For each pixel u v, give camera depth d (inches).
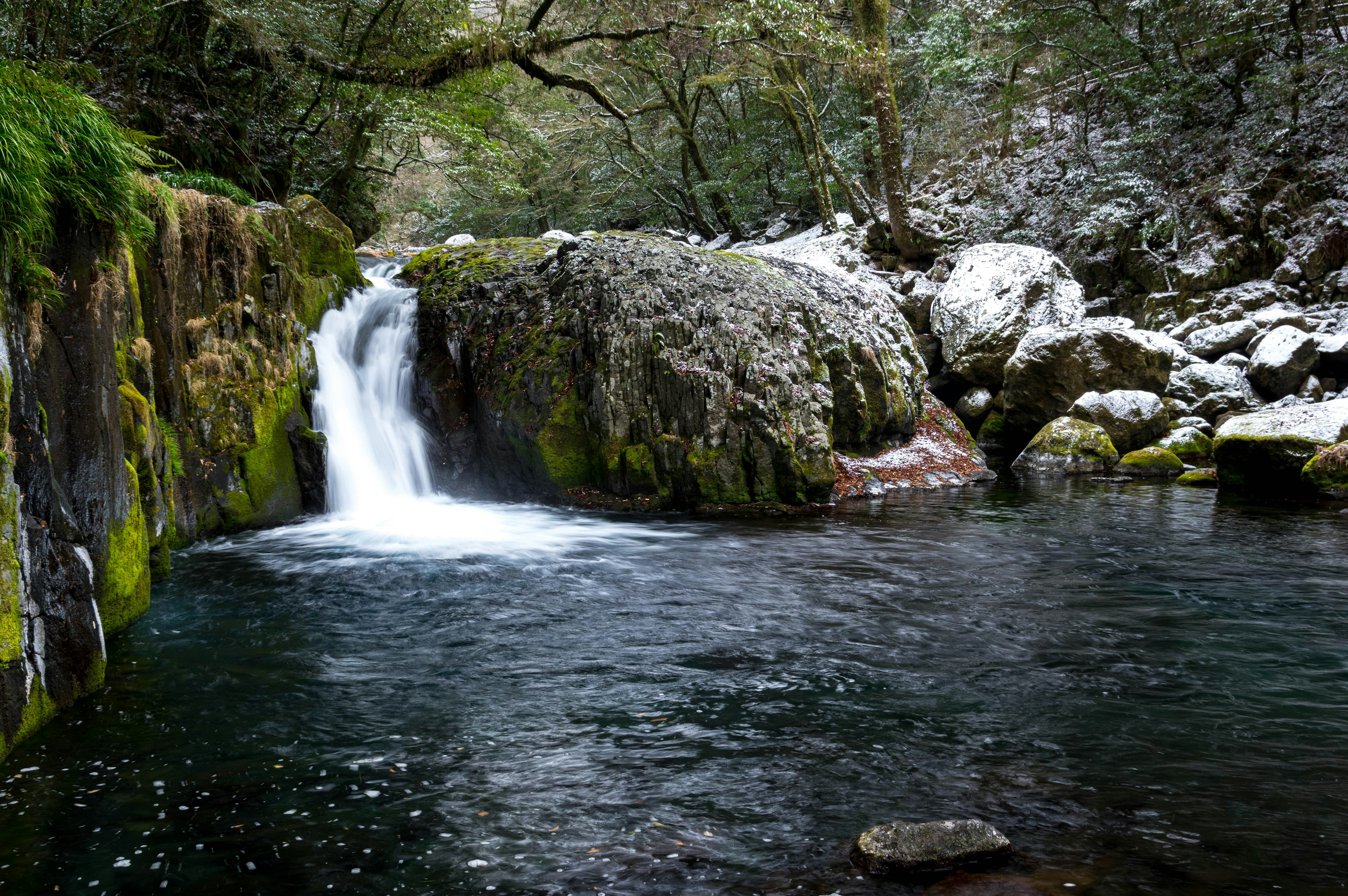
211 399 350.3
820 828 123.5
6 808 131.5
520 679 188.1
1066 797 131.4
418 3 620.7
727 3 598.9
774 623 229.0
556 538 344.5
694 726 161.2
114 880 112.8
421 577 280.7
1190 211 748.0
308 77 623.8
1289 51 741.3
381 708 171.9
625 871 113.3
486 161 812.0
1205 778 137.4
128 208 203.6
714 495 404.5
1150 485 484.7
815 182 956.6
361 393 443.8
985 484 492.1
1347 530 346.0
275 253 398.3
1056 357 593.3
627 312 421.4
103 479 206.7
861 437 479.8
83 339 198.2
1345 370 571.8
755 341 419.2
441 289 493.4
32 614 160.6
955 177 985.5
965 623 226.8
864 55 766.5
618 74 1127.6
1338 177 675.4
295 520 382.0
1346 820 123.4
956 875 109.3
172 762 147.6
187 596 258.1
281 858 117.4
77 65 406.0
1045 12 813.9
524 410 432.8
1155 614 233.8
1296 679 183.6
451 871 114.0
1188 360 616.1
